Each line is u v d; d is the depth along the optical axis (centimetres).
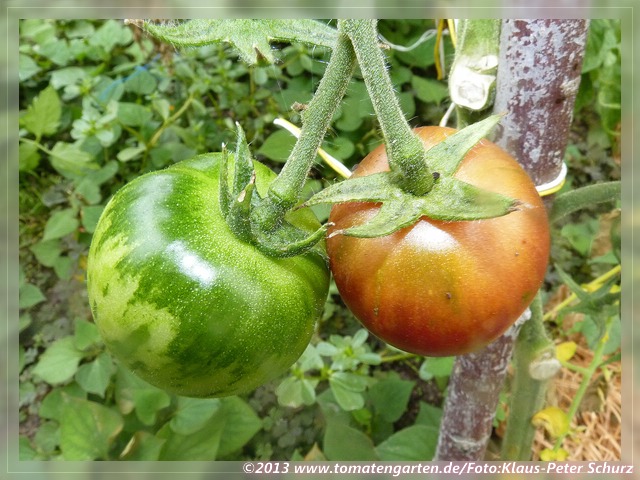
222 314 13
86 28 43
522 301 13
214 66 41
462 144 13
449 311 12
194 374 14
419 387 35
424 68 40
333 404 32
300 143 13
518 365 23
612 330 30
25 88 45
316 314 14
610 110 35
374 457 28
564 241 37
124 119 39
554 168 17
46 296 39
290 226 14
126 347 14
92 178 38
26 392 36
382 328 13
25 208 41
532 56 15
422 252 12
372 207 13
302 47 37
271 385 34
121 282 13
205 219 13
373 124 36
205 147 40
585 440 30
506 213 12
